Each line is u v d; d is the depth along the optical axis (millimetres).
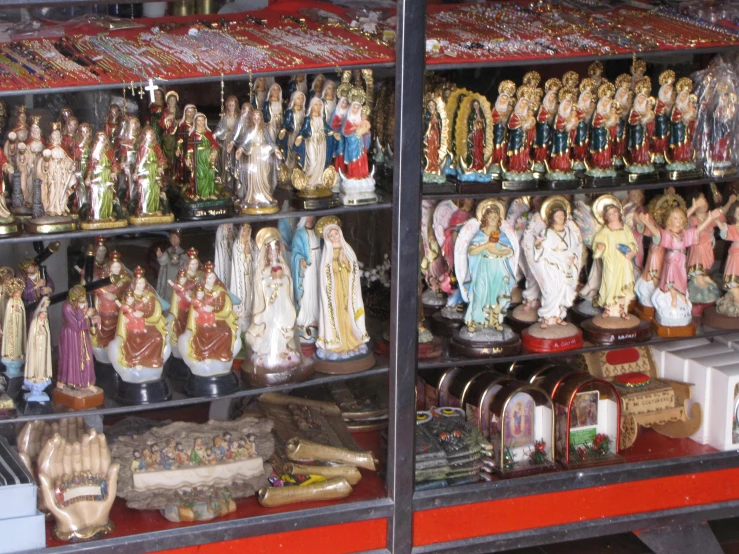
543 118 2113
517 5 2346
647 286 2236
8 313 1943
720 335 2250
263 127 1931
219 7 2271
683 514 2154
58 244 2039
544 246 2129
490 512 2061
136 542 1910
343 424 2143
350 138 1963
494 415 2104
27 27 2105
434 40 2072
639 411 2193
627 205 2232
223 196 1945
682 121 2166
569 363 2268
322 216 2043
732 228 2225
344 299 2027
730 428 2174
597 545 2217
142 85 1868
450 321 2166
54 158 1849
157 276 2098
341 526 1999
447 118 2061
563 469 2105
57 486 1902
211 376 1974
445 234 2160
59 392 1934
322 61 1927
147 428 2105
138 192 1892
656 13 2293
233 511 1974
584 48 2074
